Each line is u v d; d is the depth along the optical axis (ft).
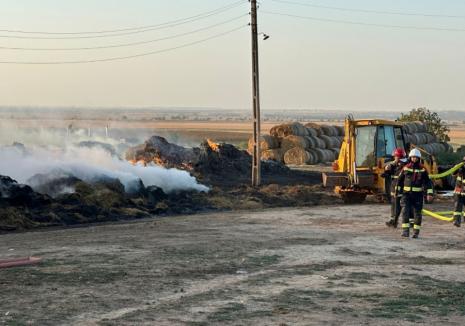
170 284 35.06
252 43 107.86
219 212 78.95
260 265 40.98
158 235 55.01
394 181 61.16
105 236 54.44
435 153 171.83
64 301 30.94
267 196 92.17
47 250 46.44
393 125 88.38
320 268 40.29
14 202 67.67
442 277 37.68
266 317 28.30
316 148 168.96
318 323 27.30
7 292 32.71
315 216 70.90
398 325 27.12
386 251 47.26
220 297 32.22
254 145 107.76
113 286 34.32
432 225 63.52
